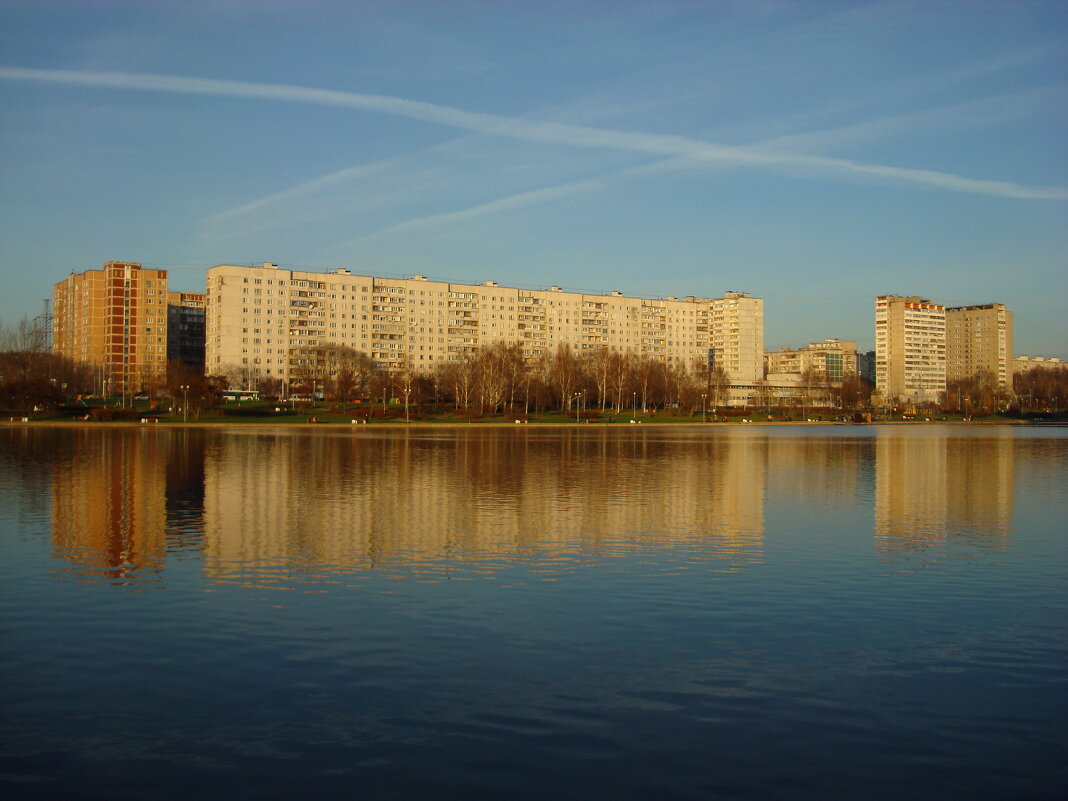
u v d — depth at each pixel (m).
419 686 14.59
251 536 28.19
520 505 36.34
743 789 11.29
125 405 160.12
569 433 117.38
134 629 17.55
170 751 12.18
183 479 45.81
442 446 79.88
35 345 179.88
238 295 189.62
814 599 20.52
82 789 11.15
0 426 112.25
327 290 199.62
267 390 185.50
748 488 44.59
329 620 18.28
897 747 12.53
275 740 12.53
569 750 12.31
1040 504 38.94
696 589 21.38
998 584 22.19
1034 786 11.42
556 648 16.66
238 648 16.42
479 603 19.80
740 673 15.39
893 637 17.55
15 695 14.08
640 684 14.80
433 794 11.09
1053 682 15.06
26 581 21.61
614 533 29.55
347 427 127.06
